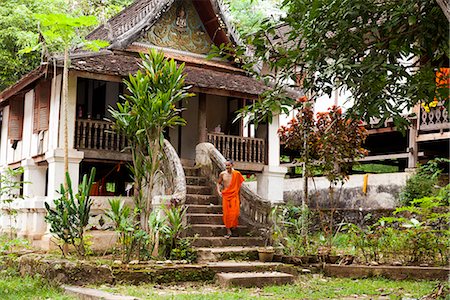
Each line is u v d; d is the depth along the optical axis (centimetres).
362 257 1211
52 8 2158
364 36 785
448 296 696
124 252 1034
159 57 1187
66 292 898
